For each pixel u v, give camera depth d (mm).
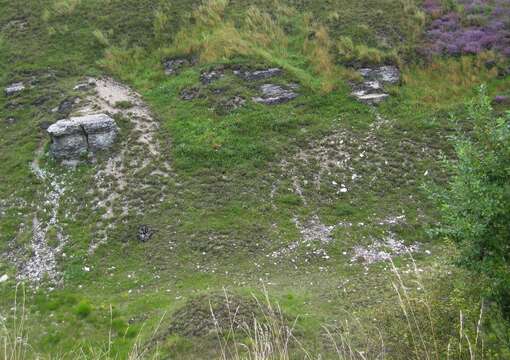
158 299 15781
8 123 25562
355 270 16984
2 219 20031
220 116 23875
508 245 8820
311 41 28797
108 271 17484
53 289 16859
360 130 23391
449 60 27469
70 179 21328
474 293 9305
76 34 30359
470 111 10094
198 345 12375
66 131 22000
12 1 33156
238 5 31734
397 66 27016
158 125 23828
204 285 16422
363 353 9211
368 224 19016
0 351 8648
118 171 21391
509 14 30281
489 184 9078
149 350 12469
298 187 20625
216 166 21469
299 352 11609
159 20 30344
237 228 18844
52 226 19359
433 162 21453
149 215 19453
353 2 31766
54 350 13680
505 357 8508
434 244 18000
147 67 28188
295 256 17750
